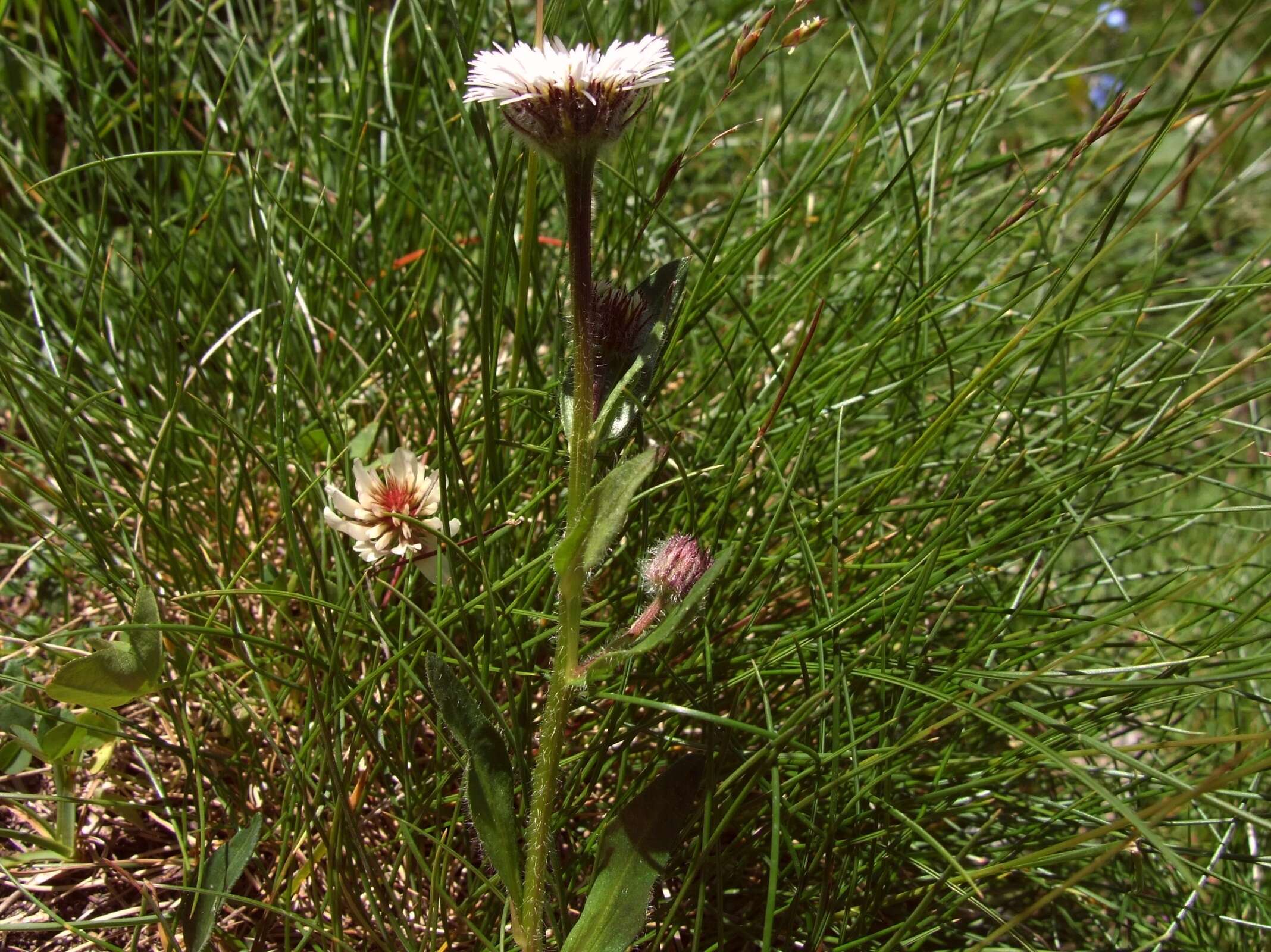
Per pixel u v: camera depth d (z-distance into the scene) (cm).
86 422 23
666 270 17
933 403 26
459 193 26
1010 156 27
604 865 16
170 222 24
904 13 37
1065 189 25
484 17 27
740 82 20
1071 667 22
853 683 19
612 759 19
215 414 19
